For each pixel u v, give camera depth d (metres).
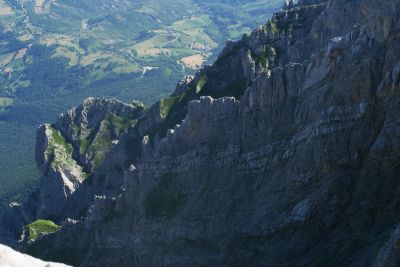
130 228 161.38
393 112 114.31
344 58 126.69
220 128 151.88
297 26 191.38
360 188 115.81
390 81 116.75
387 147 114.12
